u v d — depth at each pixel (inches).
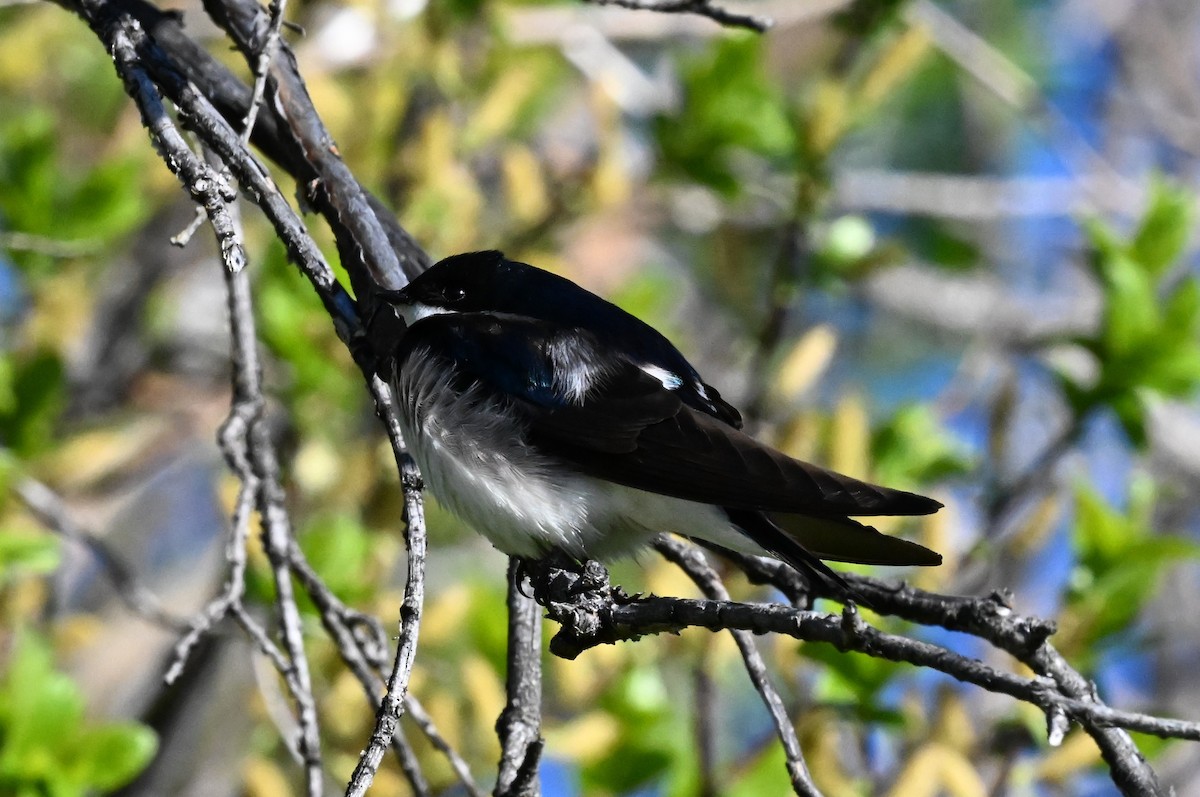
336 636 296.0
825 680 359.9
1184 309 415.8
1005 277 690.2
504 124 490.6
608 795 370.0
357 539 397.4
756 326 551.2
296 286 458.0
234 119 316.5
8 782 345.7
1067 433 418.9
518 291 328.2
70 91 611.8
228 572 281.7
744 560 314.7
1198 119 683.4
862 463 417.4
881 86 473.7
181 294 574.6
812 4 497.7
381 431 445.7
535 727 274.1
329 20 515.8
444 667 427.2
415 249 339.9
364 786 209.2
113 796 449.7
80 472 450.9
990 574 408.8
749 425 429.4
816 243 480.4
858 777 398.0
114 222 449.7
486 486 303.9
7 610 436.1
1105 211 582.9
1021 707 368.8
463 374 309.7
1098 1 701.9
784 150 482.0
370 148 473.1
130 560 548.4
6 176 449.1
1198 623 554.9
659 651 390.3
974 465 459.2
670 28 552.7
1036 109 576.7
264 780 390.9
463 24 493.0
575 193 486.3
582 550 308.0
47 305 466.0
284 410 500.4
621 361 315.3
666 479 292.2
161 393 550.9
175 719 458.0
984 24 697.6
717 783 374.9
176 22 323.0
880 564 274.4
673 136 490.6
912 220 672.4
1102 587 376.8
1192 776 464.8
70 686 358.3
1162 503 577.9
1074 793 402.9
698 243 676.1
